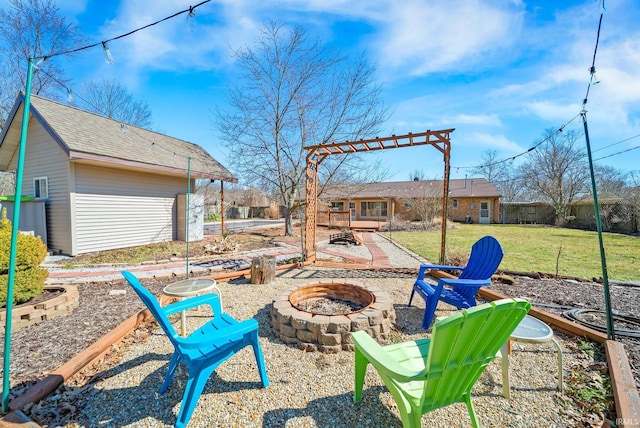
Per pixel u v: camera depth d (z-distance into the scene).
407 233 13.49
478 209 19.73
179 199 9.58
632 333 2.79
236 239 10.39
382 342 2.74
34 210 7.18
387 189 21.73
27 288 3.12
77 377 2.15
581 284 4.57
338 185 12.02
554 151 18.61
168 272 5.37
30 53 11.66
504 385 1.97
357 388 1.92
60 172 7.00
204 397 1.96
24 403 1.79
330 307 3.41
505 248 8.62
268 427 1.71
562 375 2.06
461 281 2.94
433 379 1.40
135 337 2.83
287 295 3.25
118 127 8.86
